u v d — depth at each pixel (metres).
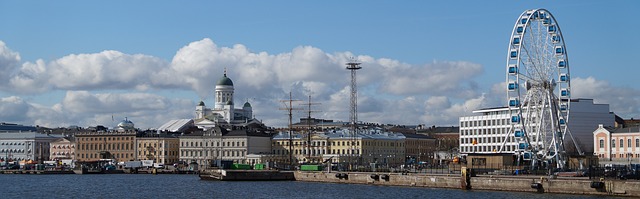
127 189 197.00
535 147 189.75
